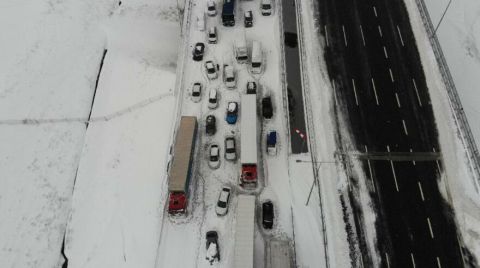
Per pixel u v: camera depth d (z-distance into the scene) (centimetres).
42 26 6359
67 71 5988
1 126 5422
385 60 5706
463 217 4578
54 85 5844
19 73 5878
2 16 6438
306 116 5316
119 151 5281
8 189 5031
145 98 5712
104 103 5738
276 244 4362
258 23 6150
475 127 5281
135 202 4872
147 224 4706
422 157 4975
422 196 4722
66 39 6269
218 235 4584
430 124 5200
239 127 5297
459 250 4400
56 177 5172
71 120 5597
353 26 6022
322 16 6134
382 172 4894
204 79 5688
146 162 5150
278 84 5597
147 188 4953
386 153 5022
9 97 5666
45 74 5916
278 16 6188
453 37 5991
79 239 4722
